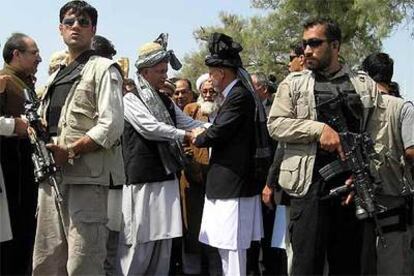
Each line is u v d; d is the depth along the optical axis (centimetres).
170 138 512
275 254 608
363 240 405
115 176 427
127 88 523
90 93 416
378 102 419
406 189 468
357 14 2108
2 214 443
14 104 496
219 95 505
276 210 582
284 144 423
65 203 420
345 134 396
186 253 620
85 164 411
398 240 473
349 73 418
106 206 427
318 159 403
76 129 416
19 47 516
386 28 1859
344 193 398
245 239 480
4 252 510
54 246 430
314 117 405
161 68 528
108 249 543
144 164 516
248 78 490
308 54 408
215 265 588
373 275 404
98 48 542
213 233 484
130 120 516
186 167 595
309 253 400
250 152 482
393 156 462
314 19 412
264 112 493
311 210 401
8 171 497
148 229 518
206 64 489
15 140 498
